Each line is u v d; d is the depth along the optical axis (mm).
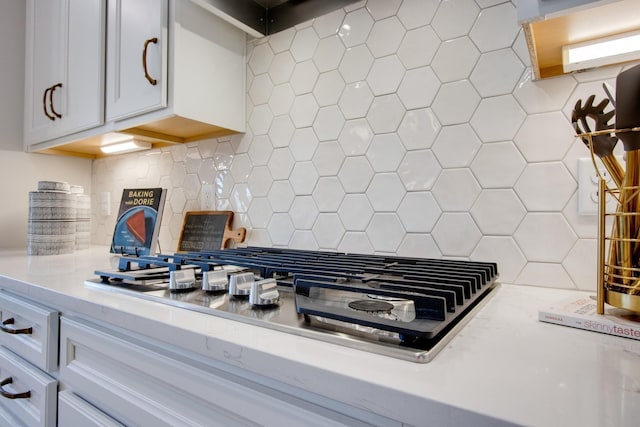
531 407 276
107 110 1162
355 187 994
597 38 623
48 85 1414
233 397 438
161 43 994
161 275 796
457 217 853
